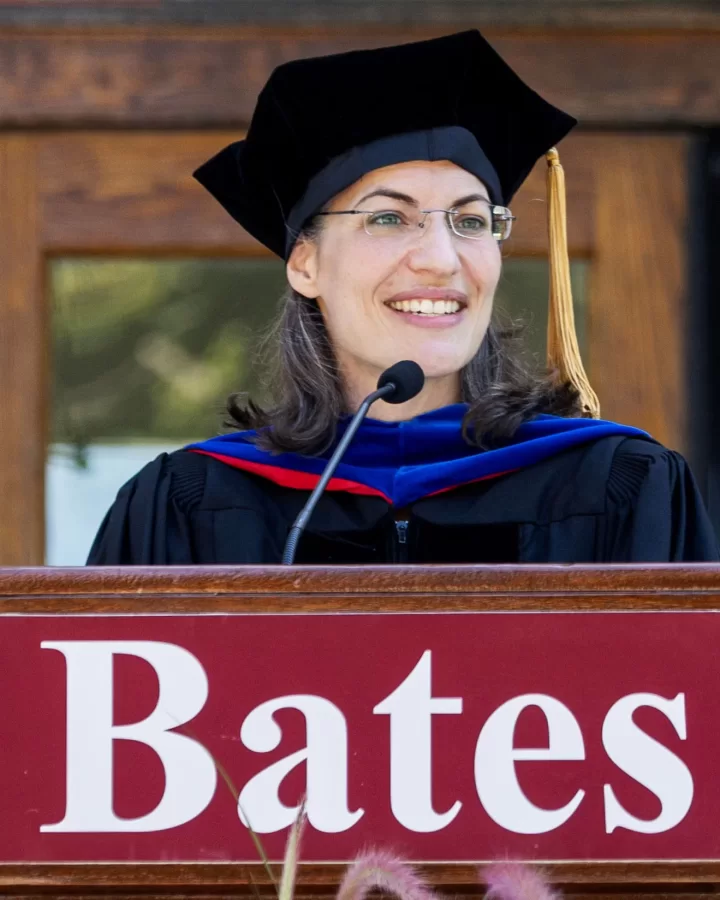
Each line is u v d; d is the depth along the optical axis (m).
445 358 9.93
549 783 5.65
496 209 10.28
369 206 10.06
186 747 5.68
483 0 18.80
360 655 5.70
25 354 19.05
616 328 19.08
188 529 10.34
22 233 19.08
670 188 19.12
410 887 5.29
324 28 18.80
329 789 5.66
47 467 19.53
